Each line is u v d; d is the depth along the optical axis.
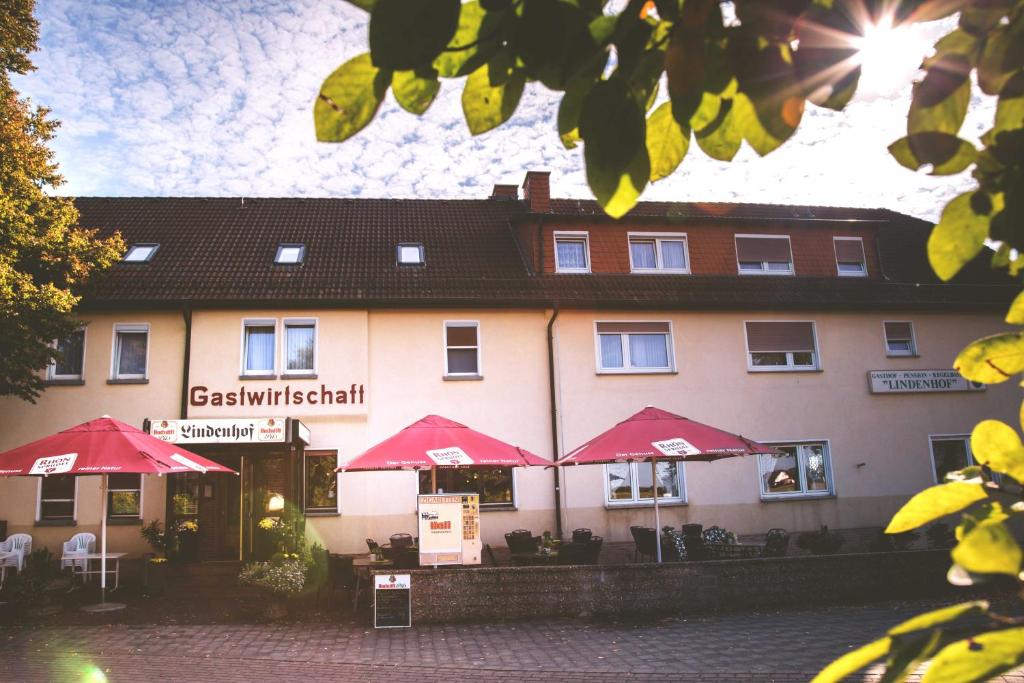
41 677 8.71
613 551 17.17
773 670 8.43
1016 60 0.85
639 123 0.89
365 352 17.61
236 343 17.31
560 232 19.69
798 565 12.14
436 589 11.46
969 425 19.78
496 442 13.47
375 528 16.86
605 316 18.73
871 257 21.38
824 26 0.81
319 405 17.28
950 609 0.63
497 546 17.20
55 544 16.17
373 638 10.53
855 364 19.64
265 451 15.95
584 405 18.16
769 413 18.98
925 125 0.87
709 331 19.11
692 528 15.74
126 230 20.30
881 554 12.38
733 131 0.98
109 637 10.69
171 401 17.05
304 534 15.70
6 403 16.69
